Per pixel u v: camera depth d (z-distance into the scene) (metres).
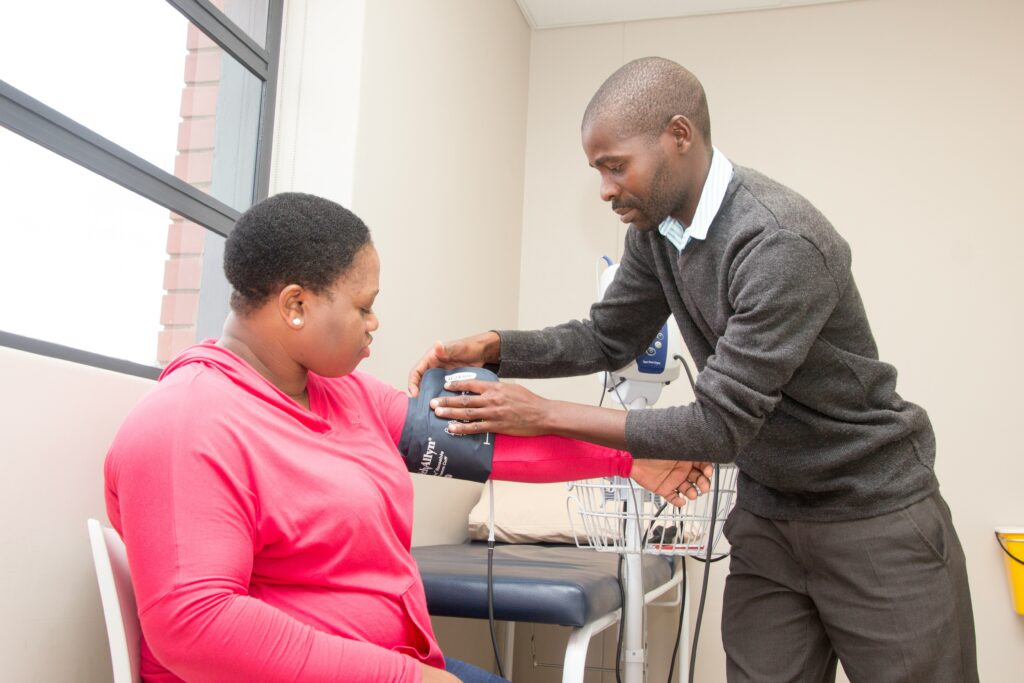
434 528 2.27
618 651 1.63
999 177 2.90
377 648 0.88
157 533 0.81
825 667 1.45
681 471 1.41
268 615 0.83
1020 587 2.57
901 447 1.31
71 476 1.09
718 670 2.75
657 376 1.80
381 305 2.00
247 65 1.78
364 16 1.91
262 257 0.98
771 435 1.34
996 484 2.72
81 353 1.20
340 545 0.95
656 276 1.56
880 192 2.97
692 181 1.29
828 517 1.33
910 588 1.28
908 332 2.86
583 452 1.37
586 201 3.22
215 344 1.03
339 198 1.84
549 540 2.30
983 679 2.62
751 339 1.18
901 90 3.03
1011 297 2.82
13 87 1.16
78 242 1.35
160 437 0.85
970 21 3.02
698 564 2.81
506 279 3.03
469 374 1.31
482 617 1.52
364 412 1.15
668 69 1.27
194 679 0.81
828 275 1.21
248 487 0.89
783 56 3.14
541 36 3.36
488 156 2.84
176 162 1.67
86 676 1.10
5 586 0.98
